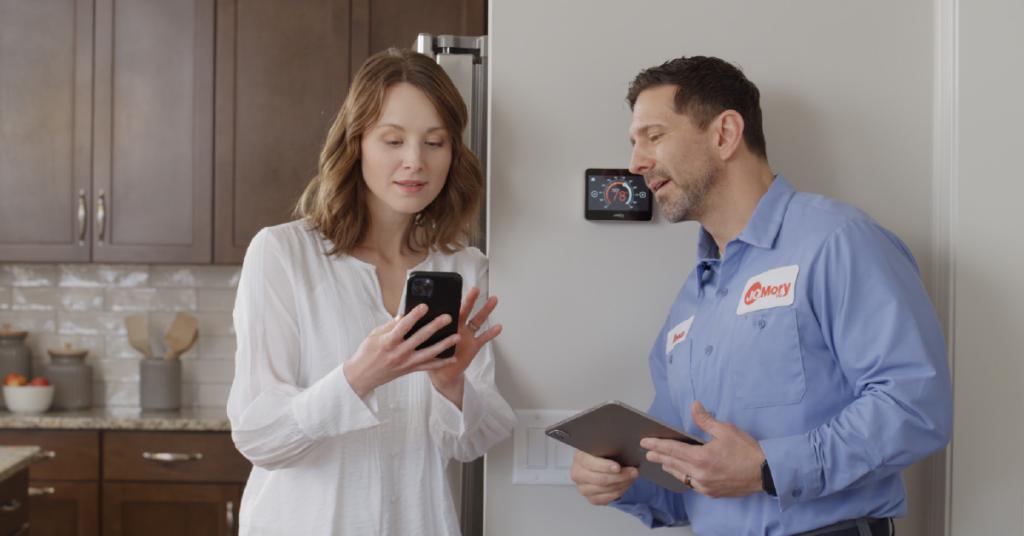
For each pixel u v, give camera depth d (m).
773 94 1.94
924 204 1.94
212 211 3.73
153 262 3.73
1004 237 1.88
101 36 3.72
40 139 3.73
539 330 1.94
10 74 3.71
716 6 1.94
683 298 1.79
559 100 1.94
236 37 3.71
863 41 1.93
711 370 1.63
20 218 3.73
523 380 1.94
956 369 1.87
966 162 1.88
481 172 1.89
